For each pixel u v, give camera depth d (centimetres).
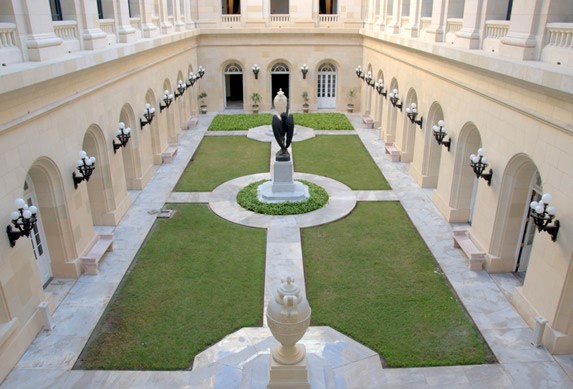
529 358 956
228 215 1611
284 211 1612
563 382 897
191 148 2403
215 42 3119
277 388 773
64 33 1269
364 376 904
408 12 2231
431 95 1744
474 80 1338
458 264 1306
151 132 2114
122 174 1630
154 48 1972
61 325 1063
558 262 955
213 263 1320
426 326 1052
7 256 948
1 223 926
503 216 1222
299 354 782
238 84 3781
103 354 976
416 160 1950
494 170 1239
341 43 3111
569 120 914
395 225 1545
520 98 1087
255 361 862
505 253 1255
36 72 965
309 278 1242
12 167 962
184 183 1927
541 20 1057
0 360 899
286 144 1719
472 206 1547
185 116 2828
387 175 2016
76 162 1259
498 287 1201
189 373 921
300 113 3159
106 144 1469
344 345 987
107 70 1456
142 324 1067
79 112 1274
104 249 1320
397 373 913
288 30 3047
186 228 1529
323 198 1722
